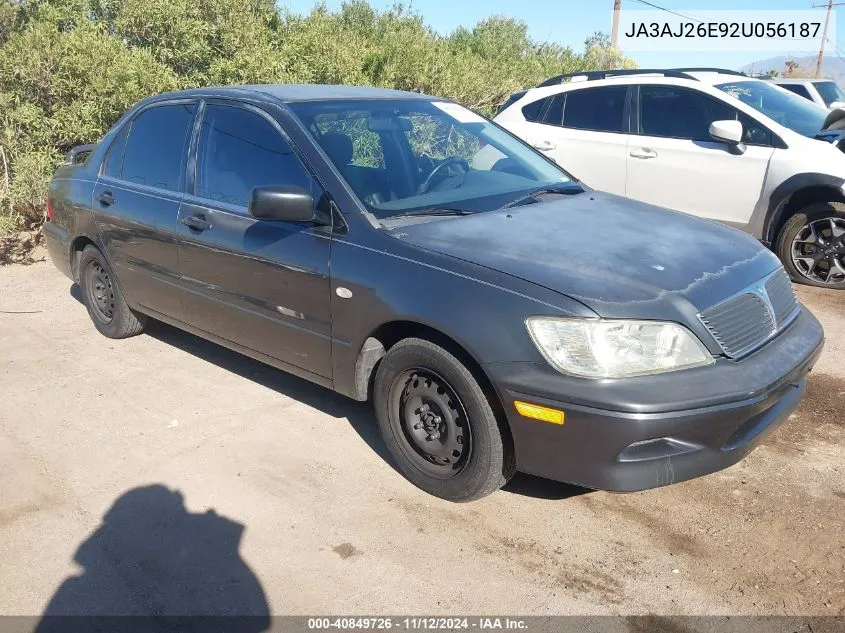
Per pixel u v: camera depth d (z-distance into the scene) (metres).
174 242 4.54
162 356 5.28
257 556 3.17
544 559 3.13
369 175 3.86
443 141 4.41
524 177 4.41
